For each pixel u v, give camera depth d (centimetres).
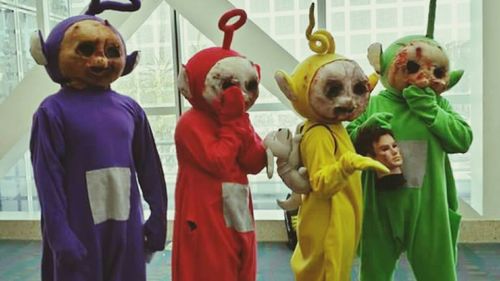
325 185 138
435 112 154
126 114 148
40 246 316
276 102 335
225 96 141
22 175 366
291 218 284
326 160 142
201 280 143
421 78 153
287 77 149
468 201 299
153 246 153
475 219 284
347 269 146
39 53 140
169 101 355
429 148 157
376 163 131
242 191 148
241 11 152
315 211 146
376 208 161
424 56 154
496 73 265
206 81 143
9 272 268
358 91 143
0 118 289
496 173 275
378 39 317
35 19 348
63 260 133
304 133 149
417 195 156
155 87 355
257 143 150
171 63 352
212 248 143
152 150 158
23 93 285
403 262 255
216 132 146
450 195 167
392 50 160
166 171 358
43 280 144
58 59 140
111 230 141
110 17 268
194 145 144
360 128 155
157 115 358
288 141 148
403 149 157
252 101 148
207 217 143
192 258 145
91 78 141
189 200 147
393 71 158
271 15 328
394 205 157
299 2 323
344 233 143
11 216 346
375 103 164
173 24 347
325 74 141
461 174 308
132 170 147
